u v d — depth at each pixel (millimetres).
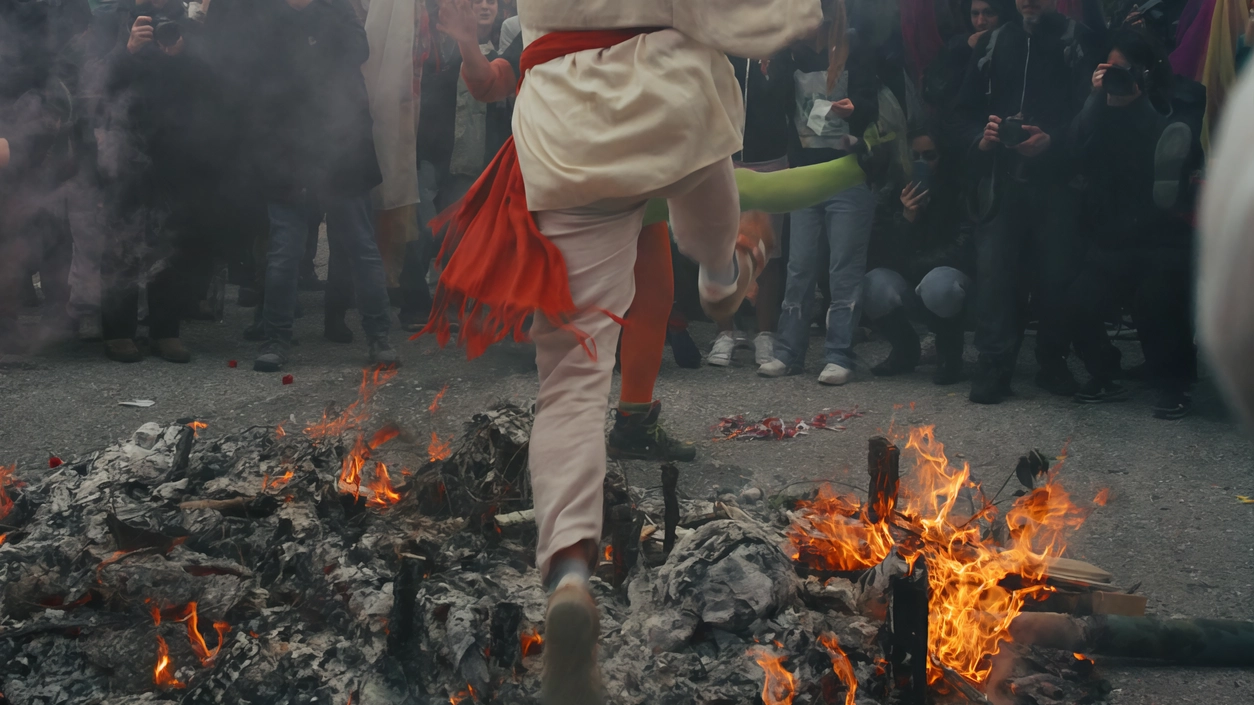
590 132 2256
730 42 2273
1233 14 4957
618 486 2941
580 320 2275
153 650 2416
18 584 2605
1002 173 5098
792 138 5684
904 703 2289
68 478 3443
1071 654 2596
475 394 5305
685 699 2256
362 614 2467
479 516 3027
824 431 4832
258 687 2250
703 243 2850
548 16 2357
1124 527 3631
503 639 2389
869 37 5250
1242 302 547
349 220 5809
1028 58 5199
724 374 6023
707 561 2539
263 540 2873
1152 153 4891
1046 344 5434
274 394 5363
